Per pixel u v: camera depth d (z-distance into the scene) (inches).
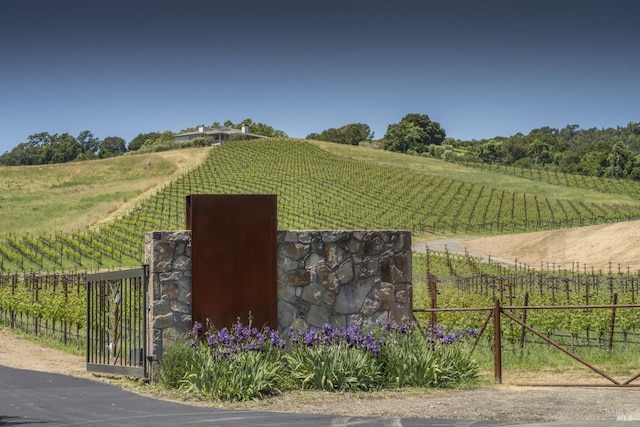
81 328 767.1
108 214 2650.1
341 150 4884.4
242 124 6820.9
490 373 483.8
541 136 6948.8
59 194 3193.9
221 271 424.8
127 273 442.6
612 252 1872.5
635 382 454.9
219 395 361.7
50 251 1918.1
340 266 455.2
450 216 2906.0
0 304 908.0
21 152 7460.6
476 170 4434.1
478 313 703.7
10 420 309.3
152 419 311.4
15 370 487.8
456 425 296.8
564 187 3843.5
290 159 3976.4
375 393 378.3
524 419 311.9
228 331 422.6
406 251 470.3
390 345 414.6
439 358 415.5
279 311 439.2
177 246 418.9
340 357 392.2
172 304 415.2
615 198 3518.7
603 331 629.9
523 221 2883.9
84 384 418.3
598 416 317.7
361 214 2748.5
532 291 1117.1
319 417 316.5
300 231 448.8
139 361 428.5
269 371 383.2
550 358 543.5
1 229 2426.2
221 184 3154.5
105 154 7253.9
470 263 1738.4
